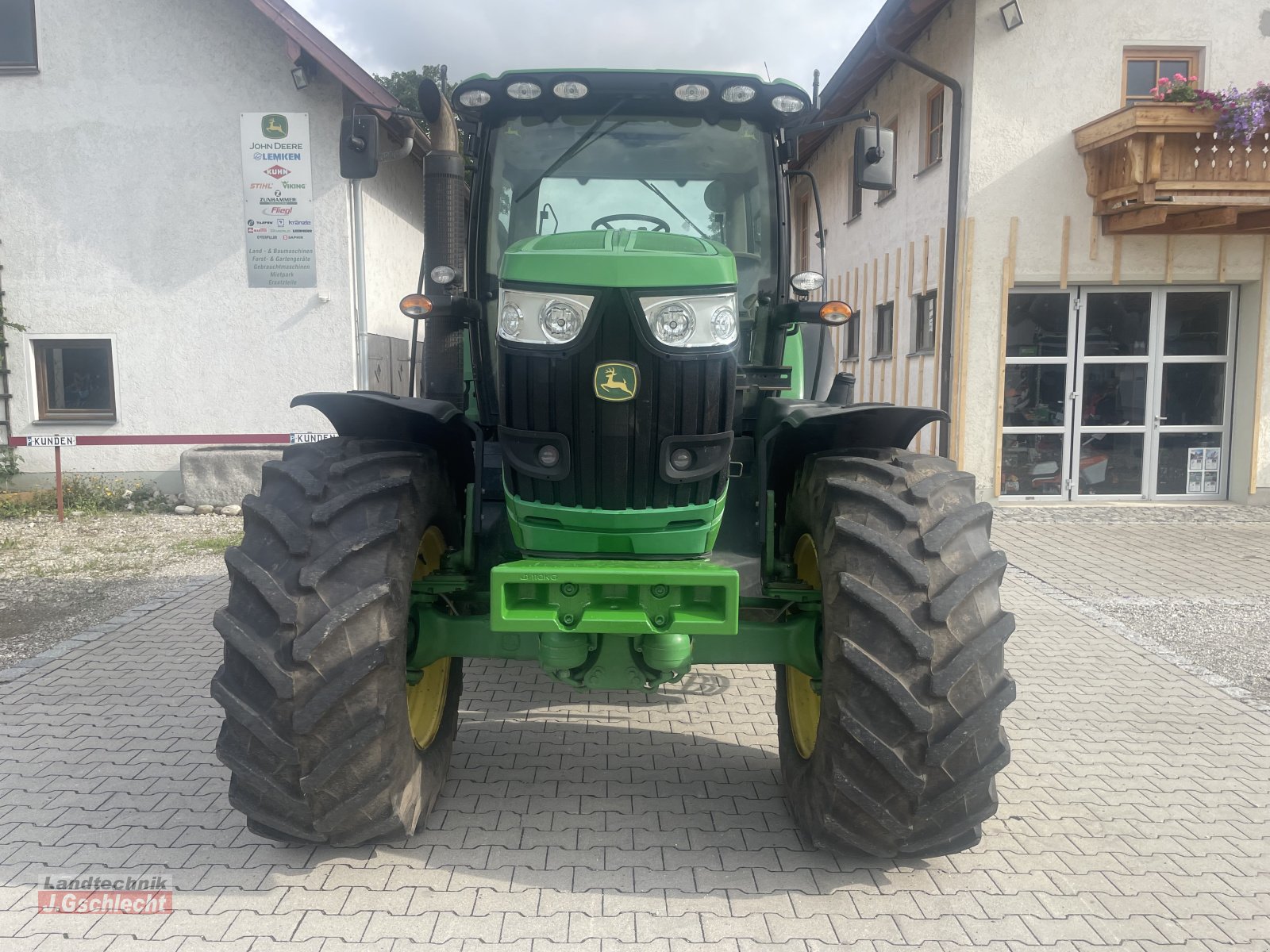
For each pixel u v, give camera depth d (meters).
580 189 3.75
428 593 3.09
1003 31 9.94
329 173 9.81
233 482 9.66
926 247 11.52
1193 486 10.73
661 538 2.82
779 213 3.79
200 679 4.71
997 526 9.34
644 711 4.38
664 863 2.99
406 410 2.87
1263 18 10.03
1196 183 9.07
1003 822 3.34
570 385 2.66
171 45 9.64
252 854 3.01
